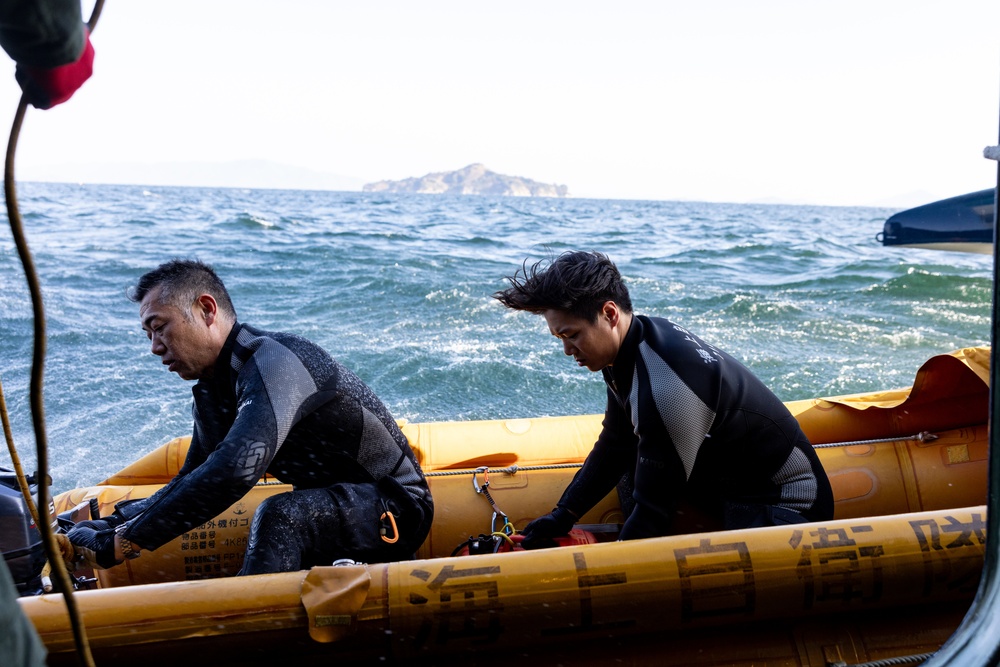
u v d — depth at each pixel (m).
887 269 15.22
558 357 7.54
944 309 10.22
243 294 11.02
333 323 9.18
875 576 1.82
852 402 3.13
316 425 2.28
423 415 6.07
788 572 1.79
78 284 11.93
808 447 2.34
